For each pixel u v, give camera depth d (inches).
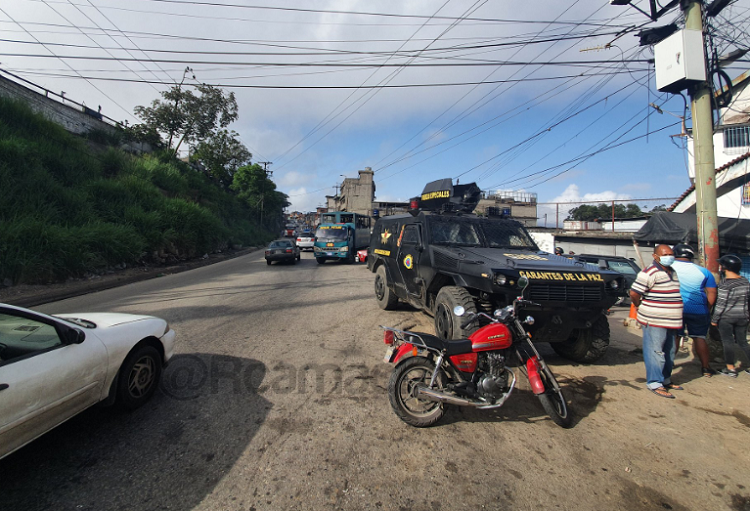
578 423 141.3
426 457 116.9
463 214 268.4
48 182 571.5
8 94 717.9
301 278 546.0
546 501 99.4
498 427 136.6
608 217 1010.7
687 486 107.5
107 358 126.6
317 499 97.7
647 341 173.0
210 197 1393.9
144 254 654.5
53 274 471.2
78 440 122.7
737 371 198.4
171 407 144.9
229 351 210.4
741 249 414.0
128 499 96.7
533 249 244.1
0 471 107.3
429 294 236.8
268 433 128.0
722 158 510.0
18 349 105.5
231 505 95.0
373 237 361.1
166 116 1264.8
